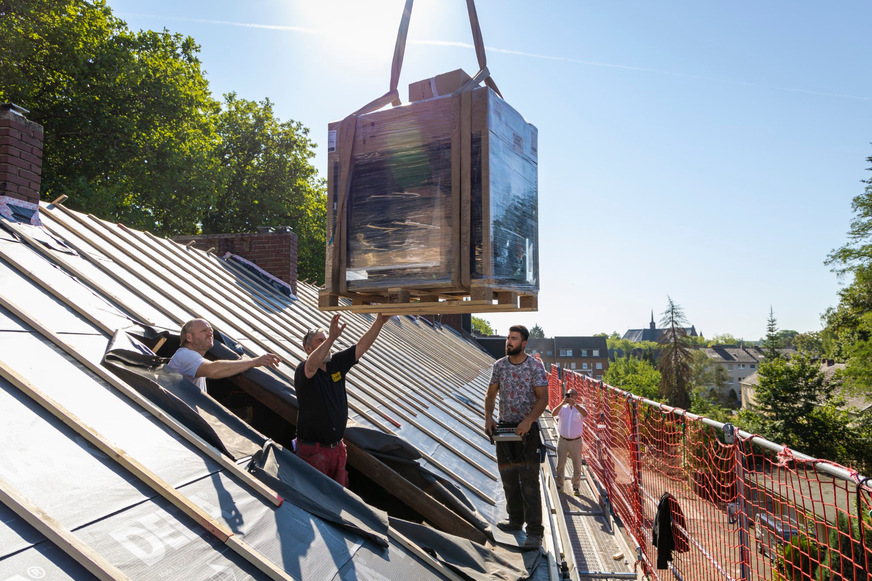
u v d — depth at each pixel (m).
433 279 2.91
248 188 33.53
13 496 2.13
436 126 2.98
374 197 3.08
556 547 5.00
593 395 10.07
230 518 2.88
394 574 3.30
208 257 10.80
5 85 18.53
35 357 3.32
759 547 3.39
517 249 3.21
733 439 3.81
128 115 21.52
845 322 36.44
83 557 2.03
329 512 3.42
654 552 5.91
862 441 35.00
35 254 5.04
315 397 4.19
